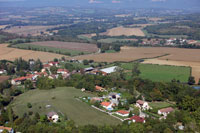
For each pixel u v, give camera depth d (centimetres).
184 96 17338
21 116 15400
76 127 13362
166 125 12962
